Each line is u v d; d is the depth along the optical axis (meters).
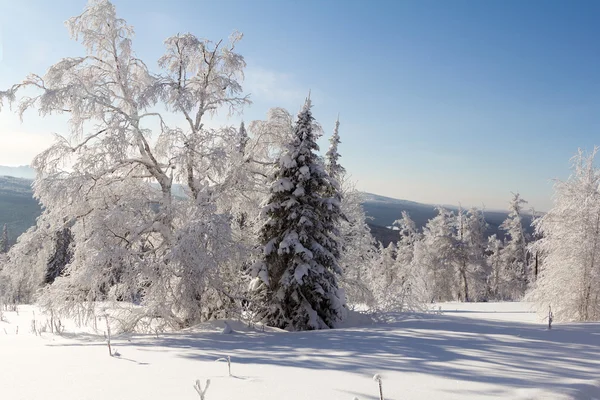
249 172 17.34
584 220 17.08
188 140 15.23
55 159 15.18
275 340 9.58
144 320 14.58
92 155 14.60
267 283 15.80
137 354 7.22
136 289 13.77
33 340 10.84
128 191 16.08
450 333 10.04
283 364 5.95
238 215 18.55
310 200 16.62
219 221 14.24
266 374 5.17
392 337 9.27
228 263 15.72
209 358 6.64
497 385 4.46
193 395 4.06
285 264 16.31
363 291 18.58
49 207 15.43
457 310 23.31
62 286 14.41
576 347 7.50
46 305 14.34
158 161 17.05
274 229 16.77
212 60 17.05
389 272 54.41
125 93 16.50
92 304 14.18
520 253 53.22
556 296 17.17
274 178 17.38
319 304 15.99
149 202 15.61
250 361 6.27
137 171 17.16
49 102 13.92
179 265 13.87
